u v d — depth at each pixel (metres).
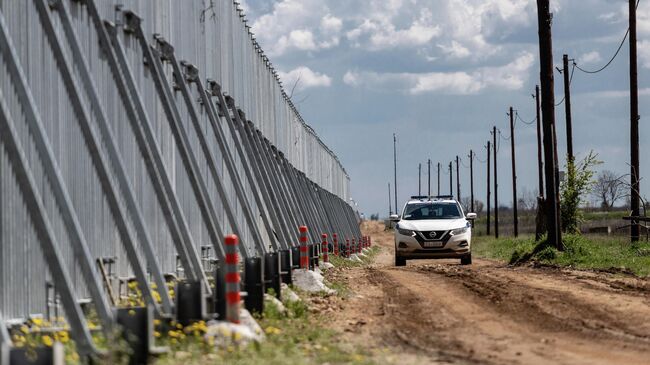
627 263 77.69
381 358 31.02
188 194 54.50
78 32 38.38
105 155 40.12
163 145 49.75
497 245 143.88
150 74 47.59
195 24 57.62
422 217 98.00
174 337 32.12
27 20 33.78
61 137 36.19
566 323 40.47
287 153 108.06
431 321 42.75
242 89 74.75
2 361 21.88
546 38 92.81
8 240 31.83
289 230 83.56
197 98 58.44
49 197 34.84
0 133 28.89
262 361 28.92
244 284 41.78
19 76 29.72
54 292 35.00
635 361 30.33
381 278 73.56
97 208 39.53
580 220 109.38
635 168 104.62
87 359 27.19
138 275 33.94
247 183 71.50
